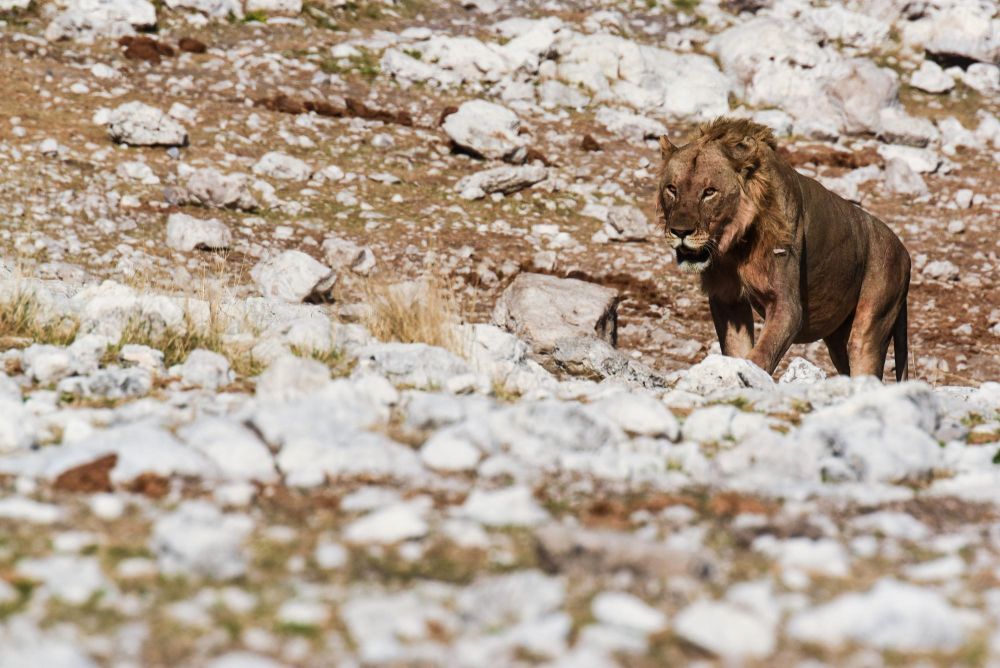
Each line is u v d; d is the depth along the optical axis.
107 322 26.39
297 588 11.15
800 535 13.32
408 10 85.75
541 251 55.56
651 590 11.35
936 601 10.67
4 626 9.92
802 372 32.47
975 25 89.50
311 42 76.56
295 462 15.21
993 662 9.96
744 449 16.77
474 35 82.75
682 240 30.91
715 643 9.94
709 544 12.96
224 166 58.72
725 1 93.75
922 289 56.34
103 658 9.49
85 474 14.09
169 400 20.12
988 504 15.27
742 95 82.19
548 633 10.03
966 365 47.97
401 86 73.31
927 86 85.56
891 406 19.55
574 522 13.58
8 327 26.56
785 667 9.74
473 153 65.38
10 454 15.77
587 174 65.56
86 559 11.60
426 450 15.88
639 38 87.12
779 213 31.25
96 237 49.03
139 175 55.66
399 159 63.69
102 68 66.44
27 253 43.72
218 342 25.75
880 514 14.33
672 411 21.88
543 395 22.44
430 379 22.34
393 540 12.45
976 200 68.31
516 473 15.40
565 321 38.41
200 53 71.88
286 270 43.69
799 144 74.94
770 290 31.84
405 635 10.13
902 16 93.50
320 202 57.28
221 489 13.82
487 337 28.06
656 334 47.56
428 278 31.81
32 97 62.22
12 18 70.75
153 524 12.73
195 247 49.28
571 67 78.75
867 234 36.44
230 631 10.09
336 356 25.52
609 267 55.16
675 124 76.50
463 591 11.27
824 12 92.19
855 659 9.95
